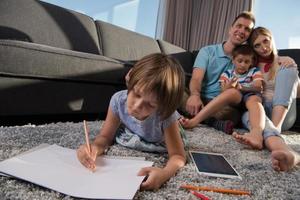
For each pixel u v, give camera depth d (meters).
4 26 1.34
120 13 2.82
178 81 0.68
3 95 1.05
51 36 1.54
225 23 3.14
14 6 1.41
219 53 1.64
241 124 1.42
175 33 3.28
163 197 0.55
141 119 0.72
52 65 1.15
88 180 0.56
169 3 3.22
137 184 0.56
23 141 0.81
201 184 0.64
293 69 1.36
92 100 1.37
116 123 0.87
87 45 1.72
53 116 1.36
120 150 0.83
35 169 0.59
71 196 0.50
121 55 1.94
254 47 1.51
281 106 1.29
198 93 1.54
